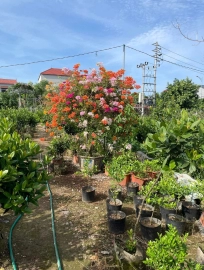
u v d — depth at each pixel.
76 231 3.38
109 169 4.62
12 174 2.34
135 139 7.39
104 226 3.52
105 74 5.69
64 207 4.12
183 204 3.82
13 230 3.36
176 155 2.39
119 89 5.96
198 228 3.50
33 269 2.60
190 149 2.41
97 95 5.48
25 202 2.45
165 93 21.97
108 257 2.80
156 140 2.34
